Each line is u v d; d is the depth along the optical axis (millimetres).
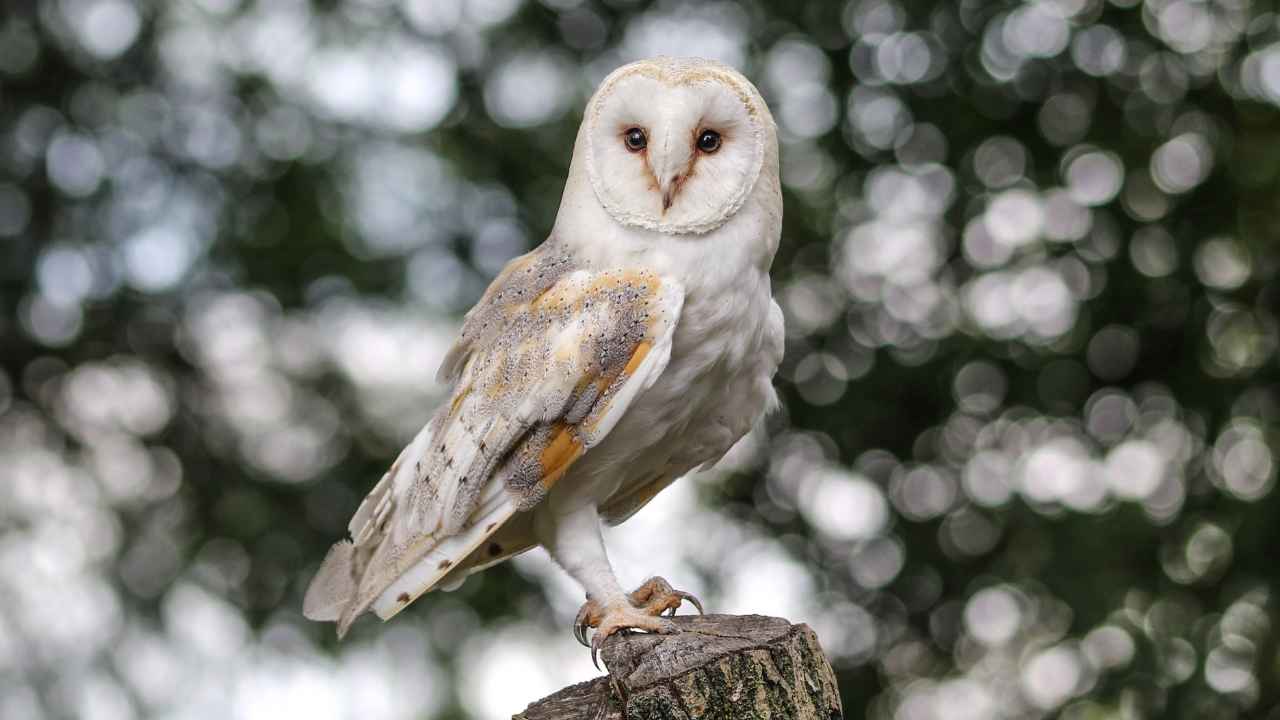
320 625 11523
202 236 12008
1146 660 10398
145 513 11977
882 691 11586
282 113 12258
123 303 12125
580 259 5207
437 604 11688
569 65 12117
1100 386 11594
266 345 12016
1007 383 11617
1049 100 11680
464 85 12117
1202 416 11250
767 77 11695
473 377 5262
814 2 11703
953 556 11562
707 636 4562
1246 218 11398
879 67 11773
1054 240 11508
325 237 11750
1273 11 11039
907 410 11852
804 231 11609
